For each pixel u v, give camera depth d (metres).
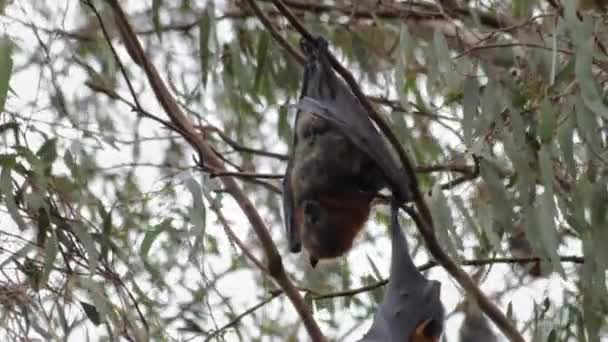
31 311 10.13
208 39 11.90
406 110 10.83
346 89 10.53
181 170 11.61
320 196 10.42
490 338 10.76
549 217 9.75
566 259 11.68
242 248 12.02
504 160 11.78
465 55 10.91
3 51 9.07
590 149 10.04
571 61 10.43
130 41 11.90
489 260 11.55
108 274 10.89
